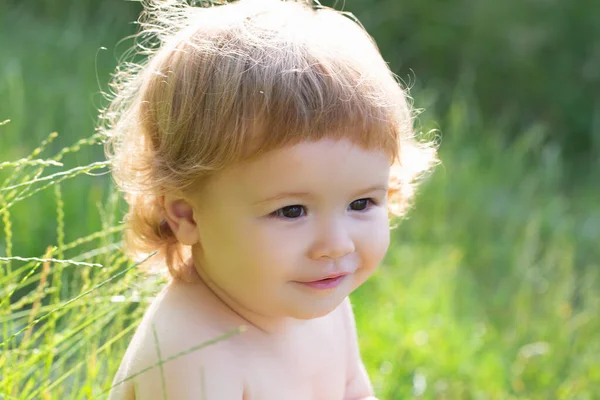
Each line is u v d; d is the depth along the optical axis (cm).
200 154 263
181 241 280
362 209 271
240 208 261
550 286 620
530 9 1129
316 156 255
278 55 267
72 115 668
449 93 1053
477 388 469
